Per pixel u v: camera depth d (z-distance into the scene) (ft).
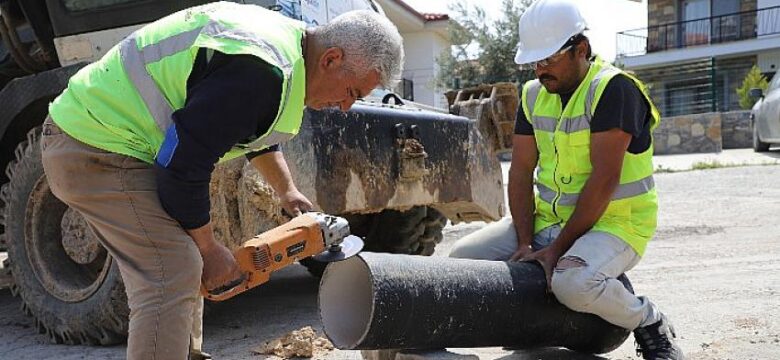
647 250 19.61
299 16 14.37
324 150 12.10
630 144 10.21
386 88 7.89
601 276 9.57
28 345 13.07
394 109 13.65
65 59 14.61
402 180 13.46
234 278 7.58
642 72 91.61
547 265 9.84
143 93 7.39
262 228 11.57
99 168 7.60
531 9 10.14
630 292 10.27
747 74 82.02
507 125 16.19
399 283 8.52
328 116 12.22
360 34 7.43
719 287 15.11
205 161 6.89
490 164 15.90
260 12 7.68
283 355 11.68
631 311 9.88
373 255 8.74
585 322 10.22
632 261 10.17
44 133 7.91
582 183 10.39
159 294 7.53
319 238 7.95
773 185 30.96
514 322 9.53
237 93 6.86
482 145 15.61
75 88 7.79
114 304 12.19
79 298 12.83
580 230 9.88
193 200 7.05
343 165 12.39
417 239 17.08
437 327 8.88
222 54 7.05
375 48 7.43
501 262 9.89
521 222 10.82
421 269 8.89
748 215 24.16
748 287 14.98
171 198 7.02
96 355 12.21
